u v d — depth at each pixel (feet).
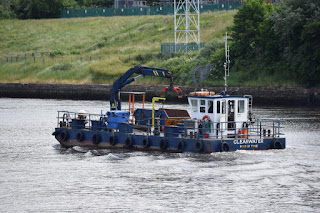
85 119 466.70
